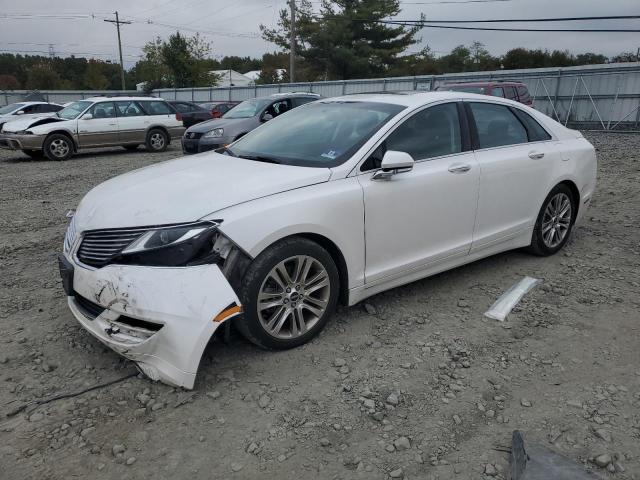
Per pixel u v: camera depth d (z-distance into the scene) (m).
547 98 24.02
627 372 3.23
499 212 4.55
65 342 3.60
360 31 44.03
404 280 4.00
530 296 4.31
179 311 2.87
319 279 3.46
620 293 4.35
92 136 14.55
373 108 4.18
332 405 2.93
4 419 2.83
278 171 3.56
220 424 2.78
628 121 21.56
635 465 2.49
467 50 63.84
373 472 2.46
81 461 2.53
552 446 2.61
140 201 3.26
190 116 20.53
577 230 6.16
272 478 2.43
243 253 3.10
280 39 45.03
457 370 3.26
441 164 4.06
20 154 16.05
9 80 69.00
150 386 3.09
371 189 3.62
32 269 5.05
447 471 2.46
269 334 3.30
